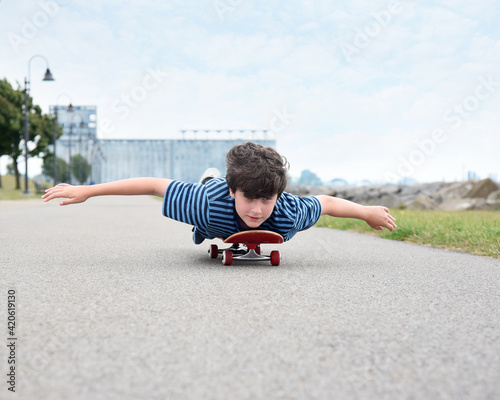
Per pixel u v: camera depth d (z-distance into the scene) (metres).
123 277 3.33
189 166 112.06
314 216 4.01
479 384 1.51
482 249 5.37
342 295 2.81
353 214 4.21
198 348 1.81
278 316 2.30
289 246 5.84
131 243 5.82
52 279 3.23
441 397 1.41
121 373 1.56
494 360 1.72
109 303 2.53
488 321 2.27
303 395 1.42
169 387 1.46
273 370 1.60
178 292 2.83
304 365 1.65
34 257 4.40
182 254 4.77
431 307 2.54
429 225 7.17
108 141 111.38
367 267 4.00
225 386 1.47
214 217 3.70
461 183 20.69
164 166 111.94
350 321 2.23
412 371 1.61
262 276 3.44
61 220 10.23
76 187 3.79
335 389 1.46
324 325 2.15
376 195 23.31
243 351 1.79
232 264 4.05
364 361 1.70
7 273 3.48
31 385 1.46
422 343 1.91
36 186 41.41
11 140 40.16
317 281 3.26
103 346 1.83
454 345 1.89
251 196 3.46
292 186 27.81
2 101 39.62
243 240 3.77
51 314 2.29
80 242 5.83
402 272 3.75
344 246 5.88
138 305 2.49
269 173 3.41
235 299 2.66
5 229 7.74
